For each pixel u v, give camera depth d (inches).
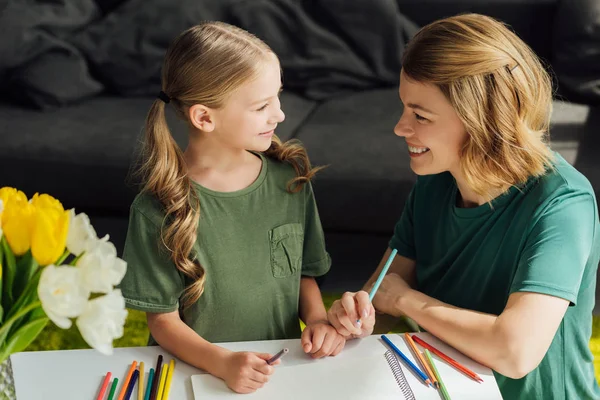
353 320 44.1
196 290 46.8
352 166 89.9
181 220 45.3
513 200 46.8
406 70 45.0
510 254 47.0
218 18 108.9
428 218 53.9
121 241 95.1
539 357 42.2
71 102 103.4
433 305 45.7
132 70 106.4
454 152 46.0
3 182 96.4
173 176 45.7
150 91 107.3
